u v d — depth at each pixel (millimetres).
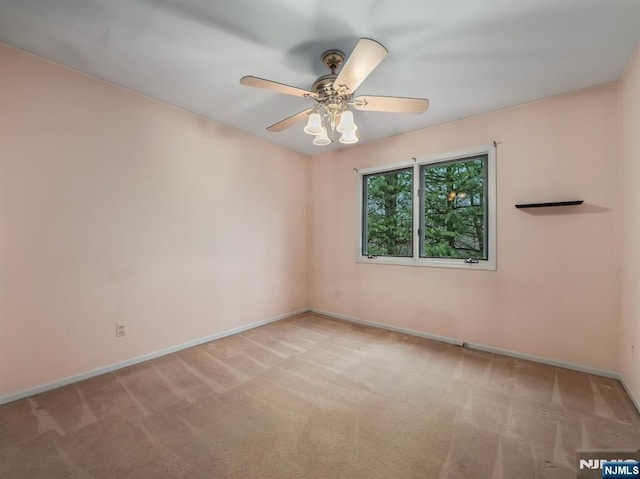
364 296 3756
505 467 1383
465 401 1957
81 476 1321
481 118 2885
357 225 3842
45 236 2047
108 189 2352
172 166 2775
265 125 3242
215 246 3148
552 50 1912
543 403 1930
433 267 3195
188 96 2588
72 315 2170
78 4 1557
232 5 1558
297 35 1795
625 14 1590
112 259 2379
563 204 2396
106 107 2338
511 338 2721
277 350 2844
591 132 2367
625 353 2131
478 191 2986
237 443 1544
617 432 1636
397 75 2211
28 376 1980
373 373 2361
